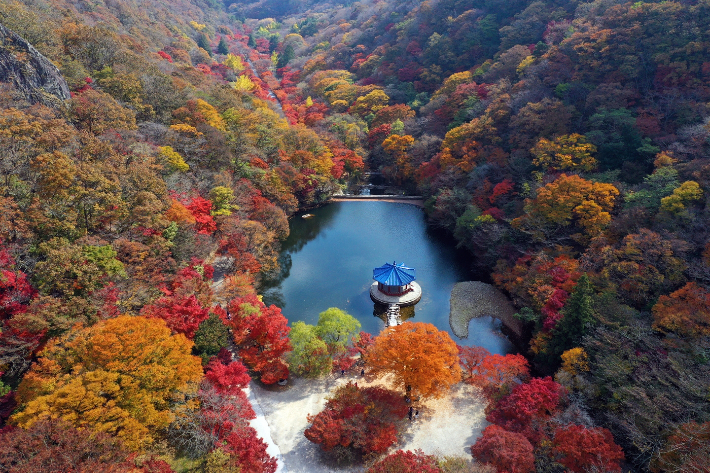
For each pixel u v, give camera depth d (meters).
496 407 30.70
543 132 60.69
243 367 32.09
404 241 67.06
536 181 55.06
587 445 23.86
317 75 135.25
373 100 106.94
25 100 39.84
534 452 25.55
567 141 55.62
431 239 67.69
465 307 48.12
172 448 25.81
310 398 33.97
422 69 110.75
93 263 30.31
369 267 58.97
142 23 117.56
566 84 65.44
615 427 27.47
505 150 67.75
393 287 51.16
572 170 53.06
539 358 37.97
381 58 128.75
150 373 24.94
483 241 55.91
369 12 172.12
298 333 34.25
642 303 35.59
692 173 41.41
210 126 61.03
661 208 40.22
